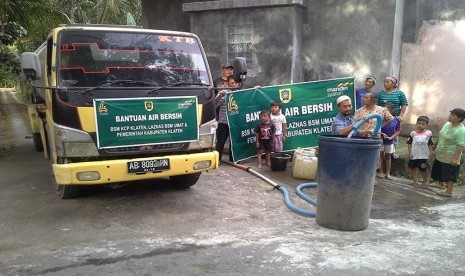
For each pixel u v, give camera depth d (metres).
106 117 4.88
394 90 7.91
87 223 4.96
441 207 6.39
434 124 10.09
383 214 5.91
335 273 3.78
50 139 5.61
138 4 18.34
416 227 5.28
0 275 3.68
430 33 9.91
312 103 8.45
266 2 9.38
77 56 5.14
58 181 4.78
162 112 5.16
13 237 4.57
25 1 11.65
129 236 4.61
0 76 13.67
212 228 4.93
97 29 5.35
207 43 10.38
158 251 4.21
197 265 3.90
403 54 10.20
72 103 4.84
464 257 4.22
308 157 7.30
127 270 3.78
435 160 7.24
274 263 3.97
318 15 9.77
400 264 4.01
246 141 8.27
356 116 6.84
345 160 4.84
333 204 4.97
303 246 4.42
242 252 4.22
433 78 9.98
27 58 4.82
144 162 5.01
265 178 7.09
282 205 5.98
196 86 5.54
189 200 5.86
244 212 5.58
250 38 9.84
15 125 16.06
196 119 5.39
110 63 5.25
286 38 9.44
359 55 9.47
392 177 8.28
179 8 11.47
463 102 9.73
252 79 9.90
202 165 5.39
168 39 5.68
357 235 4.84
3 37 10.55
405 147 9.21
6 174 7.41
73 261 3.96
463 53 9.62
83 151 4.88
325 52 9.80
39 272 3.74
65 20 12.88
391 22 9.07
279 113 8.13
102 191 6.14
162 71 5.45
